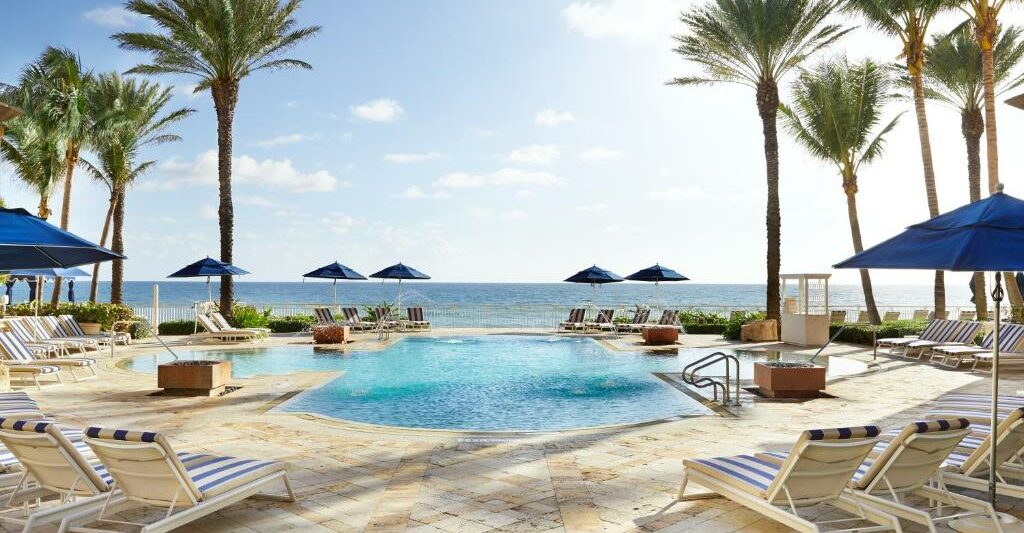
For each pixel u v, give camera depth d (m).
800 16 21.86
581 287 155.62
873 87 25.81
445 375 15.09
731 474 5.19
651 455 7.48
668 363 17.22
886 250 5.03
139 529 5.10
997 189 4.95
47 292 68.38
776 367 11.68
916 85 22.28
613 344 21.53
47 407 10.53
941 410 7.21
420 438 8.36
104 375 14.26
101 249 5.65
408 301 101.69
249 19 24.91
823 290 20.92
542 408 11.23
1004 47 23.91
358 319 26.77
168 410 10.28
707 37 22.98
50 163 25.59
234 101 25.89
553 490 6.14
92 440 4.52
